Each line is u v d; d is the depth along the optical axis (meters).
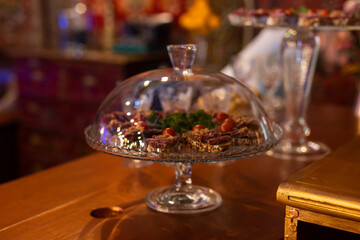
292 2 2.01
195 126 0.83
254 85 1.61
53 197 0.92
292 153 1.14
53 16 3.01
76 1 2.94
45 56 2.57
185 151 0.79
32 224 0.82
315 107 1.64
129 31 2.58
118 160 1.11
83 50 2.62
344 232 0.84
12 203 0.89
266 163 1.09
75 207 0.88
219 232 0.80
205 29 2.41
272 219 0.85
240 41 2.40
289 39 1.12
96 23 2.89
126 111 0.86
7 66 3.11
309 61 1.12
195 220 0.84
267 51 1.96
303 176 0.80
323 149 1.17
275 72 1.46
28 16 3.05
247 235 0.80
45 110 2.67
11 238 0.78
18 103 2.80
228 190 0.95
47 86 2.62
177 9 2.64
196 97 0.90
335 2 1.12
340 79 2.02
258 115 0.89
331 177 0.79
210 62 2.51
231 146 0.80
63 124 2.62
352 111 1.57
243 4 2.29
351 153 0.90
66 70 2.52
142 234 0.79
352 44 1.45
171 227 0.82
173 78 0.91
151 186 0.97
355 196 0.73
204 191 0.93
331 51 2.01
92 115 2.47
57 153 2.69
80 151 2.59
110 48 2.68
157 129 0.82
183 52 0.90
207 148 0.78
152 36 2.51
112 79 2.34
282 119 1.40
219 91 0.91
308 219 0.76
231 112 0.91
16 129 2.41
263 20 1.11
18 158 2.61
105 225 0.82
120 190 0.95
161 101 0.88
